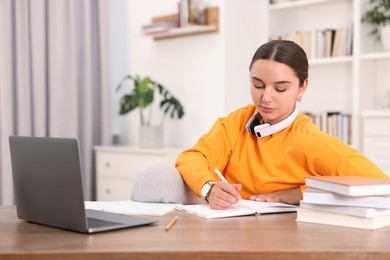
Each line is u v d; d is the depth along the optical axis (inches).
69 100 161.6
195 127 161.3
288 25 158.9
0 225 55.6
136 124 178.7
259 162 74.4
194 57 160.6
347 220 53.6
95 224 53.2
